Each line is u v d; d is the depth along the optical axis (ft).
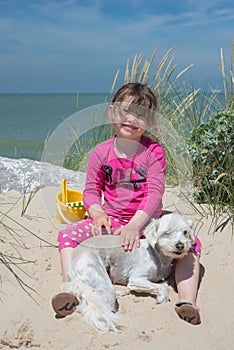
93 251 9.64
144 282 9.46
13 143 35.22
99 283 9.18
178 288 9.59
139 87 10.80
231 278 10.16
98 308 8.55
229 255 11.08
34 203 14.17
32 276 10.30
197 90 17.54
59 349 7.92
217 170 14.11
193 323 8.54
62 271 9.88
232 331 8.38
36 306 9.22
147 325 8.43
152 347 7.84
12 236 11.89
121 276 9.92
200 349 7.82
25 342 8.20
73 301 8.70
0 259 10.82
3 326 8.58
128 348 7.82
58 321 8.67
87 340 8.04
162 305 9.05
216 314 8.93
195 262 9.97
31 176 16.15
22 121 58.54
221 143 14.19
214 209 12.99
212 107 17.16
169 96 18.76
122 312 8.97
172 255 9.36
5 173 16.34
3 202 14.33
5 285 9.88
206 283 10.08
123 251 9.75
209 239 11.83
